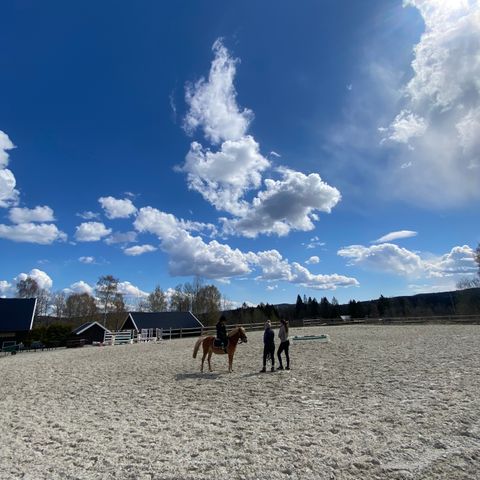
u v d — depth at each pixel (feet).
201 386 36.73
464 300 189.26
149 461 18.01
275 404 28.04
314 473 15.96
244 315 235.61
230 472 16.39
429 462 16.44
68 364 63.21
